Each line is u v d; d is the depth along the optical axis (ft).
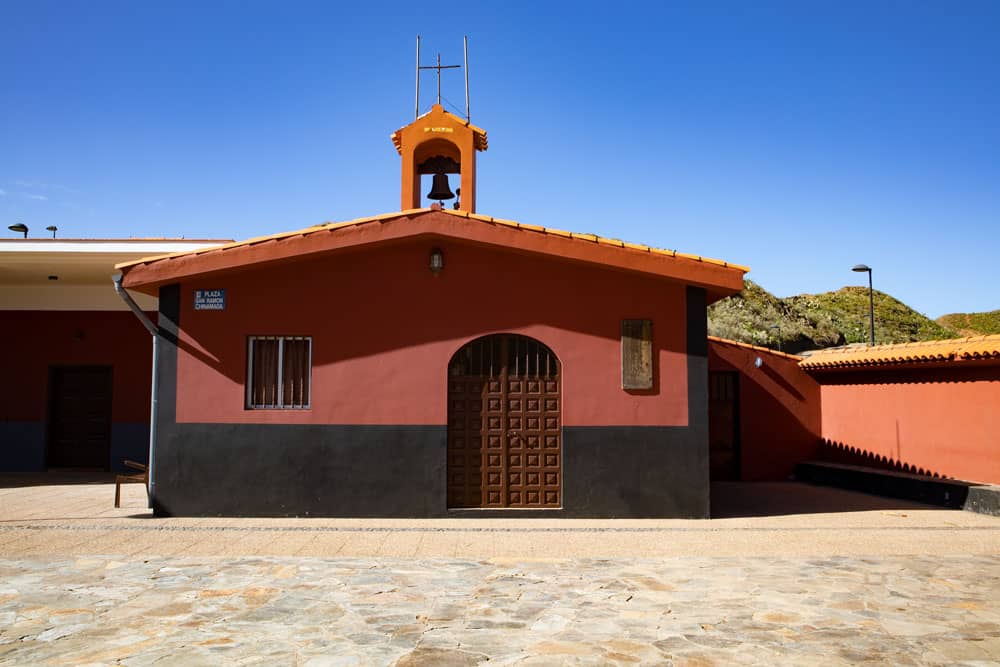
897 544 29.04
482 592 22.21
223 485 34.42
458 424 35.06
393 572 24.52
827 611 20.40
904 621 19.53
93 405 53.06
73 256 43.29
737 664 16.53
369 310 35.14
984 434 38.27
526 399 35.29
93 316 52.65
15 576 23.68
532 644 17.79
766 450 51.42
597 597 21.71
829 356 50.21
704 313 35.42
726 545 28.84
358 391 34.78
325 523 32.83
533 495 34.88
